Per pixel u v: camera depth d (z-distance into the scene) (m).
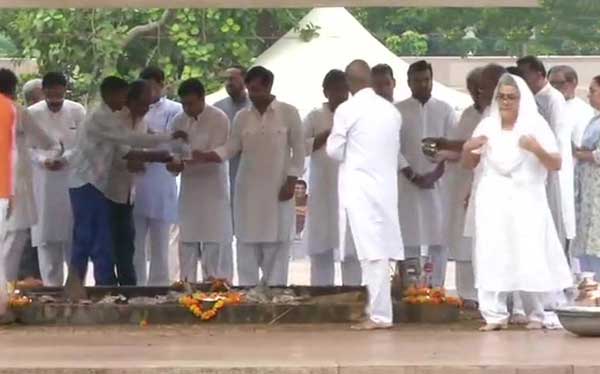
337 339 13.36
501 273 13.85
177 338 13.48
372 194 14.03
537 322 14.14
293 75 22.72
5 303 14.43
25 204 16.23
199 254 16.64
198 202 16.34
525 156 13.84
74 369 11.61
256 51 27.50
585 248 15.45
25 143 15.85
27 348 12.83
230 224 16.56
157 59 26.91
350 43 23.28
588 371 11.62
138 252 16.75
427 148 15.68
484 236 13.93
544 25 24.02
